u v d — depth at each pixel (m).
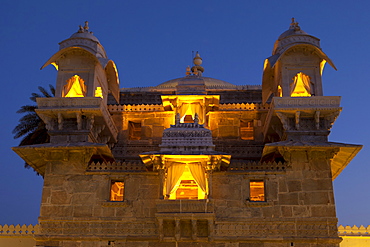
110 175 25.98
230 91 34.00
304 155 25.88
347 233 30.03
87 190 25.73
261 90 33.94
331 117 26.48
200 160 25.47
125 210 25.36
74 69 28.73
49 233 25.02
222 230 24.83
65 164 26.19
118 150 30.86
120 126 31.50
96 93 29.95
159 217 24.27
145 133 31.31
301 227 24.67
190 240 24.52
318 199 25.08
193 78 30.73
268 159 28.55
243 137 32.12
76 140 26.78
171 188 24.97
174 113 30.48
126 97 34.22
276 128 28.30
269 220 24.81
